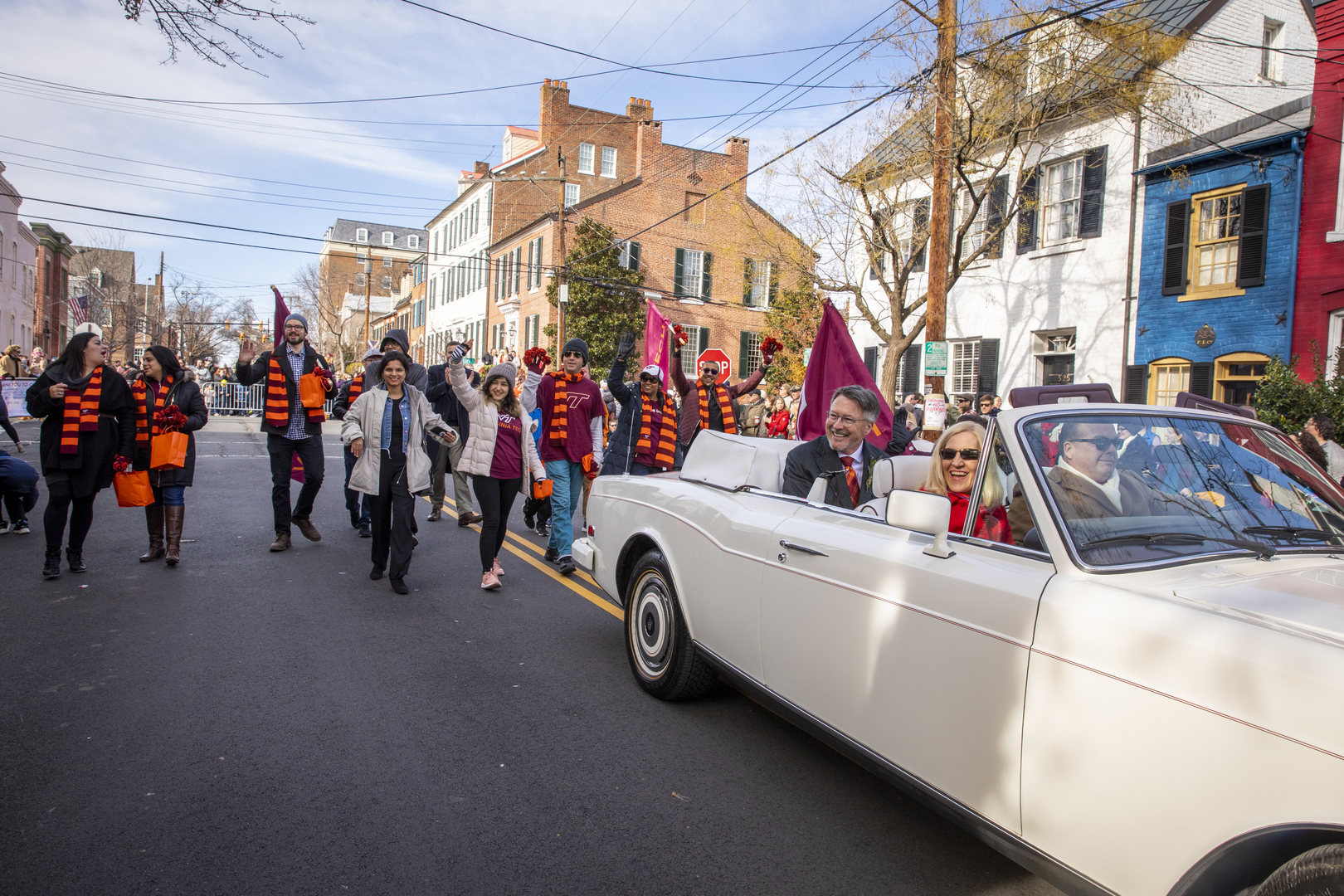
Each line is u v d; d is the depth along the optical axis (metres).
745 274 19.97
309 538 8.13
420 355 57.97
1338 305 11.80
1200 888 1.85
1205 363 13.33
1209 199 13.34
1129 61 13.57
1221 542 2.51
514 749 3.71
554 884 2.71
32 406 6.40
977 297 17.38
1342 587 2.24
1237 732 1.79
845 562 3.02
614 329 32.81
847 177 15.55
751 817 3.18
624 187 35.69
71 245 50.56
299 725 3.89
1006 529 2.75
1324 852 1.64
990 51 12.61
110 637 5.07
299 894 2.62
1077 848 2.11
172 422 6.81
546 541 8.66
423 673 4.63
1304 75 15.11
